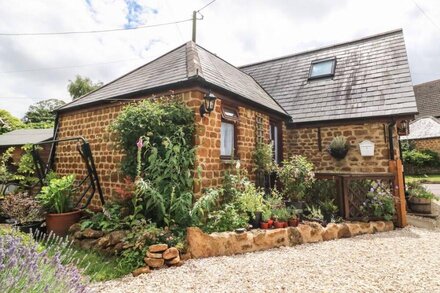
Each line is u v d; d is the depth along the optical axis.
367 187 5.97
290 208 5.41
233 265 3.63
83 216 5.24
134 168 4.80
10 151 8.84
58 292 2.09
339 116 7.95
